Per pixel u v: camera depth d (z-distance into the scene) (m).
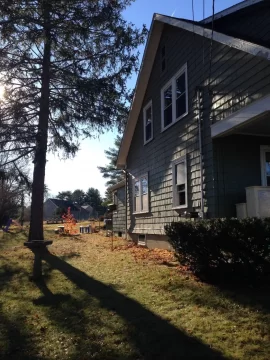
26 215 40.75
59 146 13.62
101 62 13.14
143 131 14.59
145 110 14.46
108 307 5.70
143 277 7.39
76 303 6.08
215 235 6.00
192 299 5.61
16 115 12.03
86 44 12.86
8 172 11.84
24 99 12.61
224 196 8.27
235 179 8.38
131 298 6.04
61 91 13.25
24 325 5.19
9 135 11.79
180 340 4.21
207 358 3.72
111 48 13.03
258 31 7.64
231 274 6.12
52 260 10.59
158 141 12.77
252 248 5.66
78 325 5.02
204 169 8.84
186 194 10.03
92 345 4.29
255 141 8.66
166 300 5.74
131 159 16.47
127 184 17.11
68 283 7.57
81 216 82.56
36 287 7.41
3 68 12.23
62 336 4.67
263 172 8.60
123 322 4.96
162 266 8.41
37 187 12.67
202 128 9.06
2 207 28.31
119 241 16.22
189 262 6.92
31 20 11.66
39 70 12.87
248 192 7.80
